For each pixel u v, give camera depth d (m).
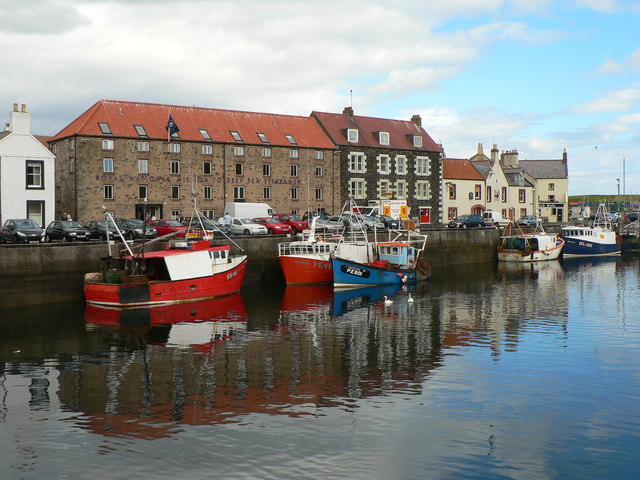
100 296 28.70
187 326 24.92
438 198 73.94
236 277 33.88
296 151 62.72
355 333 23.69
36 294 28.83
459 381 17.02
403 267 39.97
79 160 51.62
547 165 101.69
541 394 15.86
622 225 77.56
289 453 12.30
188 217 52.44
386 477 11.37
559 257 59.56
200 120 59.72
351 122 70.12
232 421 13.97
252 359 19.59
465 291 36.00
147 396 15.80
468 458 12.12
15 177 45.44
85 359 19.61
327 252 38.03
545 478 11.37
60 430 13.52
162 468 11.70
